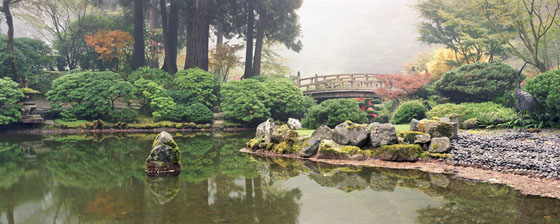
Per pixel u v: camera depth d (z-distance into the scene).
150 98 19.64
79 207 4.24
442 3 25.20
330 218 3.83
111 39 22.56
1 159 8.29
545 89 10.70
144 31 27.55
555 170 5.84
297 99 23.00
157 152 6.77
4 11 19.12
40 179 6.01
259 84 22.11
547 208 4.12
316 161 8.16
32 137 13.85
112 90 17.91
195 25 24.72
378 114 24.64
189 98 21.25
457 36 25.94
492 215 3.86
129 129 17.84
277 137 9.87
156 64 30.09
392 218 3.81
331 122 17.28
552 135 9.55
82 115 17.67
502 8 16.48
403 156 7.67
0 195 4.86
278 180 6.02
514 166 6.36
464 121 13.26
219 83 23.72
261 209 4.20
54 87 17.95
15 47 21.22
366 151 8.25
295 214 4.00
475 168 6.70
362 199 4.67
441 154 7.61
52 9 27.22
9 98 15.82
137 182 5.82
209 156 9.08
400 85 21.92
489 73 16.59
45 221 3.69
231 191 5.19
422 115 17.11
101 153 9.38
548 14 15.53
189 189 5.28
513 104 15.12
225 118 21.34
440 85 18.09
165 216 3.88
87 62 25.30
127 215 3.92
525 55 23.81
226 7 29.52
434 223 3.61
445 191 5.05
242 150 10.31
